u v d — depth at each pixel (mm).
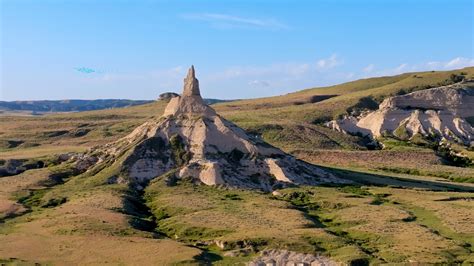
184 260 80625
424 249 86438
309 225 101062
